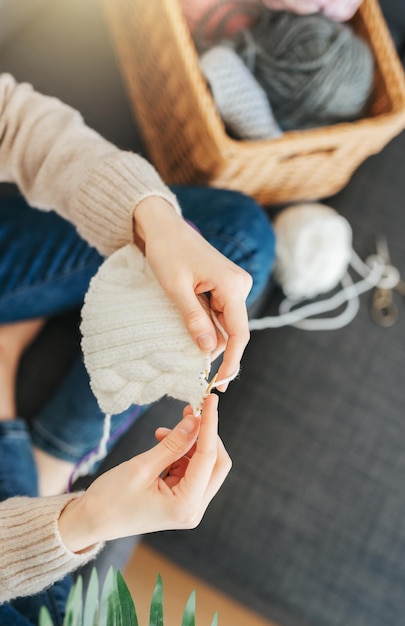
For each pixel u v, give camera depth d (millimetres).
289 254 997
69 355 911
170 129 952
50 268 812
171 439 478
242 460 941
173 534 905
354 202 1101
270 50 894
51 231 819
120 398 515
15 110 650
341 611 899
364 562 922
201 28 919
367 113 997
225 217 804
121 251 578
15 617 649
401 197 1115
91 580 469
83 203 604
